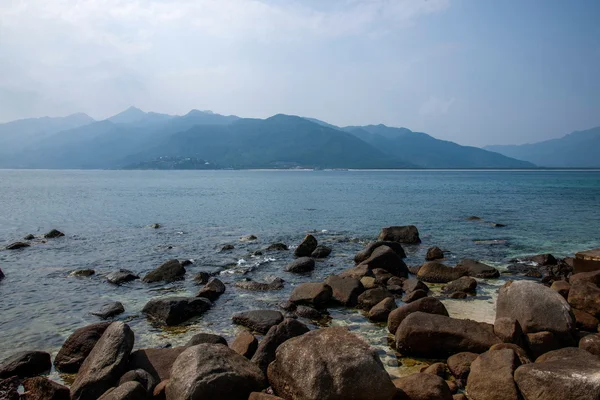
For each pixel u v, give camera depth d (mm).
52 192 80375
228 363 7969
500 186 104438
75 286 17344
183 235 30797
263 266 20969
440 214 43594
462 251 24984
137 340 11797
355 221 38469
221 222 38062
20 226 35812
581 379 7035
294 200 61625
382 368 7383
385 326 12648
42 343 11734
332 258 22906
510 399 7551
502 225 35250
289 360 7695
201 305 14070
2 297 15852
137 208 50500
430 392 7590
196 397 7109
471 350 9969
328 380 7125
